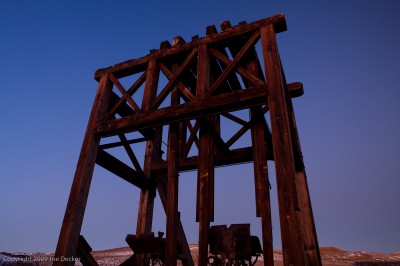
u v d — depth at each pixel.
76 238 4.50
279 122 3.83
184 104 4.62
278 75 4.20
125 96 5.45
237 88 6.21
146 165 6.90
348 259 29.09
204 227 4.33
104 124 5.20
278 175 3.53
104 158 5.48
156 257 5.77
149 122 4.83
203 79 4.79
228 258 4.18
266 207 3.98
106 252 26.19
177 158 4.95
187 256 6.15
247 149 6.29
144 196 6.59
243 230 4.29
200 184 4.71
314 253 4.57
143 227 6.25
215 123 6.07
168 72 5.48
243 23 5.17
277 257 24.64
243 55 4.72
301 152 5.69
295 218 3.23
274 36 4.61
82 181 4.80
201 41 5.25
